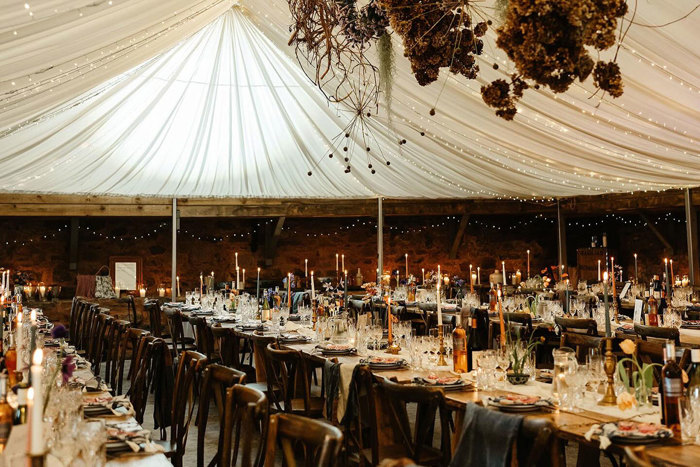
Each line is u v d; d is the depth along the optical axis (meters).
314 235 14.31
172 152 9.23
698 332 6.23
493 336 6.59
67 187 9.84
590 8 2.66
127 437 2.63
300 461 4.96
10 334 4.97
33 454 1.50
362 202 12.95
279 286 13.73
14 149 7.80
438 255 14.70
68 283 12.95
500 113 3.15
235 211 12.34
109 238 13.23
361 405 4.26
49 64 4.73
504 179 9.63
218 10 6.17
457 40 4.06
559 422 2.79
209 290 11.30
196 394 6.42
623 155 7.57
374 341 5.38
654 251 14.27
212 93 8.05
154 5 4.77
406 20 4.02
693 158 7.36
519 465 2.54
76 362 4.33
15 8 3.65
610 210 12.59
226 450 2.77
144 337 4.59
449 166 9.27
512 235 15.04
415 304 9.74
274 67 7.54
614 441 2.48
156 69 7.39
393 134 8.32
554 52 2.76
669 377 2.65
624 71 5.40
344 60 6.40
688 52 4.76
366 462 3.75
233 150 9.33
